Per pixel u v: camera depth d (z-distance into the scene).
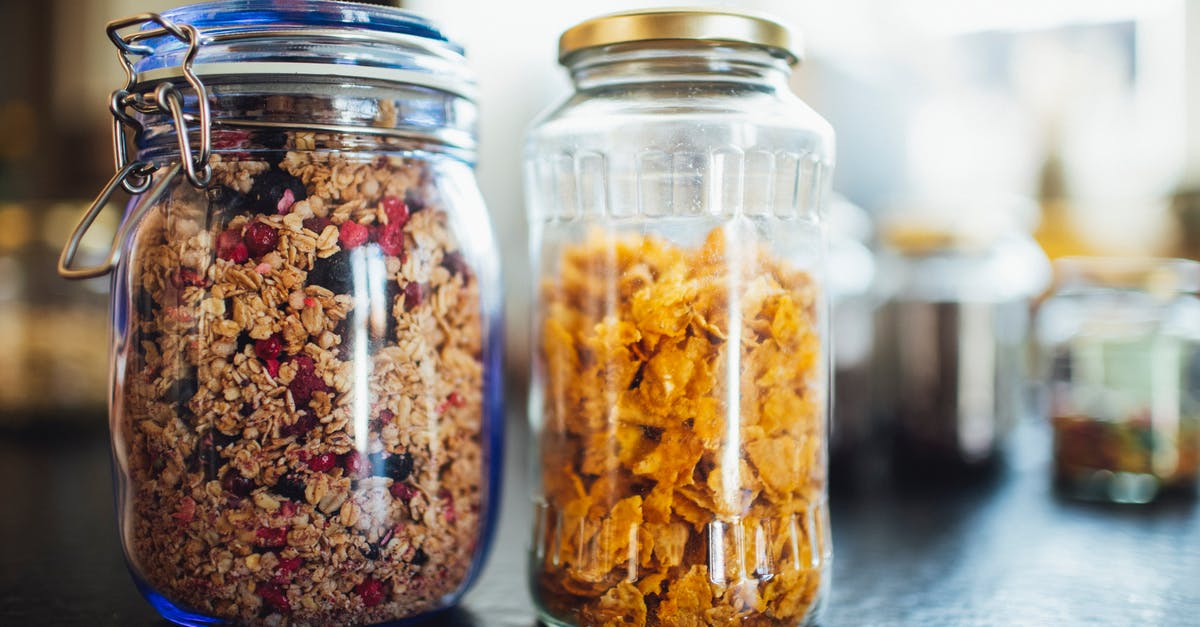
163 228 0.36
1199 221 0.82
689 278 0.36
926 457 0.61
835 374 0.60
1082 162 0.89
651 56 0.36
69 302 0.71
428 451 0.37
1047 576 0.44
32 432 0.73
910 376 0.62
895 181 0.96
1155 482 0.56
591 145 0.37
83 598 0.41
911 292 0.62
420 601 0.37
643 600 0.35
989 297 0.61
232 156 0.36
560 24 1.08
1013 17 0.91
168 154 0.37
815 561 0.38
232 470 0.35
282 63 0.35
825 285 0.39
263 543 0.35
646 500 0.36
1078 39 0.89
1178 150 0.85
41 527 0.51
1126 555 0.47
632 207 0.37
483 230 0.40
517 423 0.83
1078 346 0.58
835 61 0.96
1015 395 0.64
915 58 0.95
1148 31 0.86
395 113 0.37
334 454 0.35
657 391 0.35
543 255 0.39
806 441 0.37
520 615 0.40
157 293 0.36
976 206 0.71
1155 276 0.57
